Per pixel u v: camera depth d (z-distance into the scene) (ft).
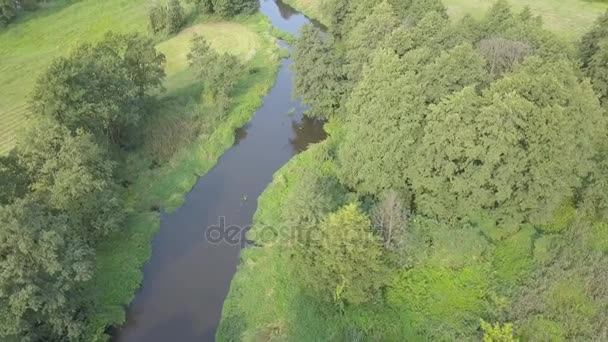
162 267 176.35
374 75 182.09
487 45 200.85
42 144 168.04
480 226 163.32
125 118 214.69
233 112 259.19
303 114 263.49
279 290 159.12
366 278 140.26
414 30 216.54
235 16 369.91
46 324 139.74
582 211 159.43
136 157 221.25
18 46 324.19
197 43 265.54
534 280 142.10
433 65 176.24
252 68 298.76
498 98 146.20
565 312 129.39
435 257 156.04
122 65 224.33
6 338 126.72
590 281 135.23
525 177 152.46
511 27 219.00
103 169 180.55
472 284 149.07
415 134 168.45
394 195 156.97
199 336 153.07
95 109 196.95
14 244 128.57
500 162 152.35
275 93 282.56
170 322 157.48
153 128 236.84
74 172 163.12
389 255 150.61
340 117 246.88
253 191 211.82
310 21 370.73
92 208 169.99
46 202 160.04
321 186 174.91
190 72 290.35
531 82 152.87
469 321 138.21
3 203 155.02
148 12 347.97
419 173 167.12
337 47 282.97
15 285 128.57
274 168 225.76
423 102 168.35
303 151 233.14
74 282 145.38
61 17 357.00
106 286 165.48
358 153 178.60
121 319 156.87
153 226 191.21
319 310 146.72
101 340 149.38
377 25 234.79
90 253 154.40
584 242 148.97
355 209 142.41
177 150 228.02
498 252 158.92
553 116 143.02
